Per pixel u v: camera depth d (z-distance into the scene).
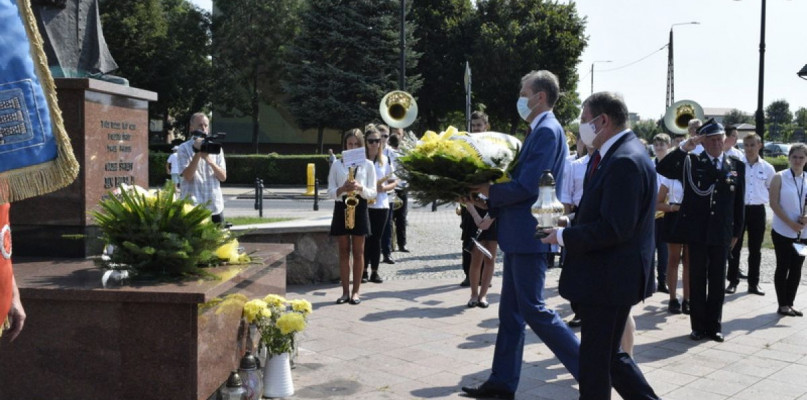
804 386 5.21
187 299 3.78
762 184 8.78
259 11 40.38
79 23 5.63
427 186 4.62
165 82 41.50
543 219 3.79
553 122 4.54
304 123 36.28
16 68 2.44
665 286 8.92
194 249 4.25
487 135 4.75
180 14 43.19
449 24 41.41
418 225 17.02
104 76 5.71
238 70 41.69
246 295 4.79
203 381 3.97
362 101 36.00
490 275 7.77
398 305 7.86
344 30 34.78
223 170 7.10
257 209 19.42
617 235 3.54
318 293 8.54
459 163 4.51
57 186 2.54
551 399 4.90
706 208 6.46
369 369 5.48
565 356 4.56
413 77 36.50
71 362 3.99
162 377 3.91
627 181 3.55
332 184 7.91
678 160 6.74
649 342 6.49
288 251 5.60
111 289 3.88
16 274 4.40
